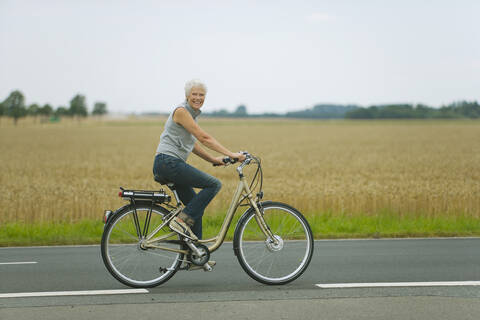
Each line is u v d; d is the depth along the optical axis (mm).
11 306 4809
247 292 5348
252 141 56906
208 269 5695
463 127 84500
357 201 13359
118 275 5500
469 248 8492
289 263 5801
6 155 38938
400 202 13180
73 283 5801
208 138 5508
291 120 160125
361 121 134875
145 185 17531
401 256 7637
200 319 4406
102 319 4414
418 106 144125
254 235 5789
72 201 12953
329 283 5773
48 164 31125
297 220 5875
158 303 4914
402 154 36312
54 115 193375
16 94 175000
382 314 4543
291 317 4461
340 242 9320
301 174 23875
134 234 5574
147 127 108375
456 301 4961
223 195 13766
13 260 7391
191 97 5559
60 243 9328
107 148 48094
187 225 5652
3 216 12094
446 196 13281
